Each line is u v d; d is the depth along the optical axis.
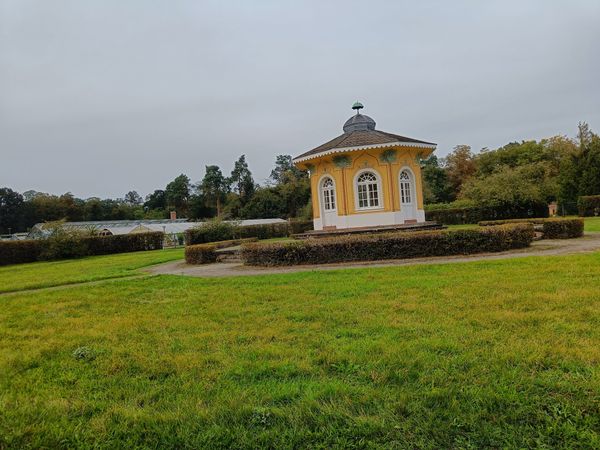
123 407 3.42
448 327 4.91
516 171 32.62
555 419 2.89
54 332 5.98
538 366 3.67
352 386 3.52
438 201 57.41
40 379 4.15
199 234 29.73
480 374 3.57
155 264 18.61
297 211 63.25
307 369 3.94
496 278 7.80
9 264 27.72
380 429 2.89
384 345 4.40
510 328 4.74
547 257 10.14
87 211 80.62
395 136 20.08
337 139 20.91
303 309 6.39
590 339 4.24
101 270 16.53
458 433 2.84
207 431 3.00
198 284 10.07
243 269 13.23
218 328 5.67
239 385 3.71
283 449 2.79
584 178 41.16
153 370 4.18
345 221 18.94
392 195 18.50
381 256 12.70
